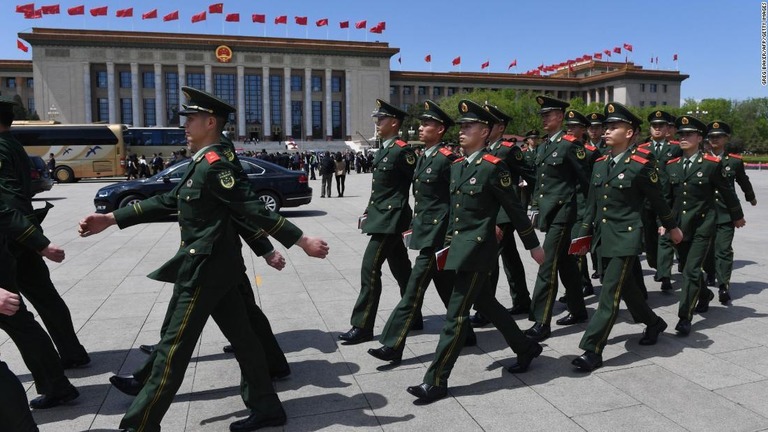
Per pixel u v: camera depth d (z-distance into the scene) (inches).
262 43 2807.6
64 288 288.5
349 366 183.9
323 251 135.2
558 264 217.6
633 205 181.9
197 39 2733.8
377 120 208.1
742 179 275.0
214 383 171.9
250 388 142.9
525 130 2610.7
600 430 139.3
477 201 161.0
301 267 335.6
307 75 2920.8
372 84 3006.9
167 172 577.3
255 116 2898.6
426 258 187.0
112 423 147.7
